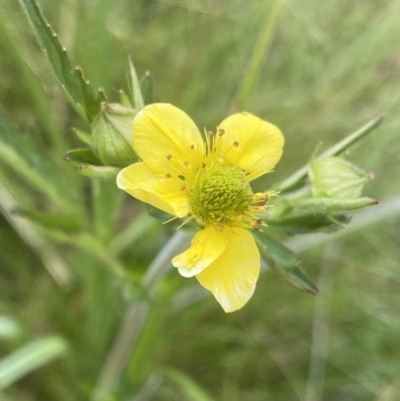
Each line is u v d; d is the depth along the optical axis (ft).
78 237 0.16
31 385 0.24
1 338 0.22
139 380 0.21
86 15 0.23
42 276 0.25
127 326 0.21
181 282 0.19
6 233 0.24
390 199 0.21
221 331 0.25
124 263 0.19
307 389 0.25
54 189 0.17
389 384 0.25
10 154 0.17
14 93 0.24
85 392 0.22
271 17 0.19
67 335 0.24
